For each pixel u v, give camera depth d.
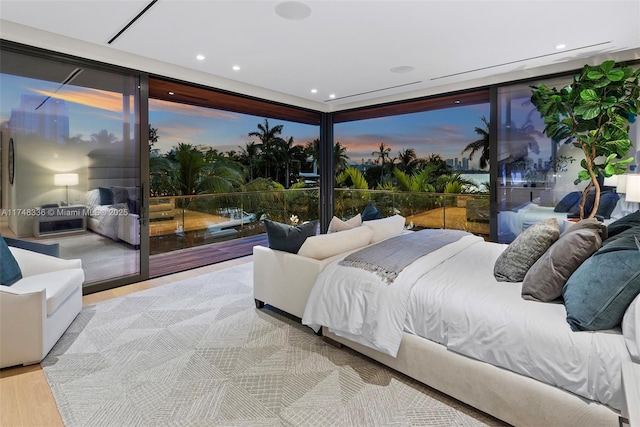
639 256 1.50
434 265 2.44
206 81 4.54
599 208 3.96
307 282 2.72
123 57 3.77
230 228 6.21
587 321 1.51
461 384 1.86
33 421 1.79
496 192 4.63
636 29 3.13
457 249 2.88
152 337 2.71
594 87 3.46
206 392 2.04
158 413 1.86
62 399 1.97
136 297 3.59
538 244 2.12
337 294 2.38
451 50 3.64
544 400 1.58
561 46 3.53
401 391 2.05
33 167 3.30
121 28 3.15
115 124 3.83
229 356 2.44
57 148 3.44
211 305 3.37
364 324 2.21
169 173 6.16
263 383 2.13
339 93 5.51
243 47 3.58
